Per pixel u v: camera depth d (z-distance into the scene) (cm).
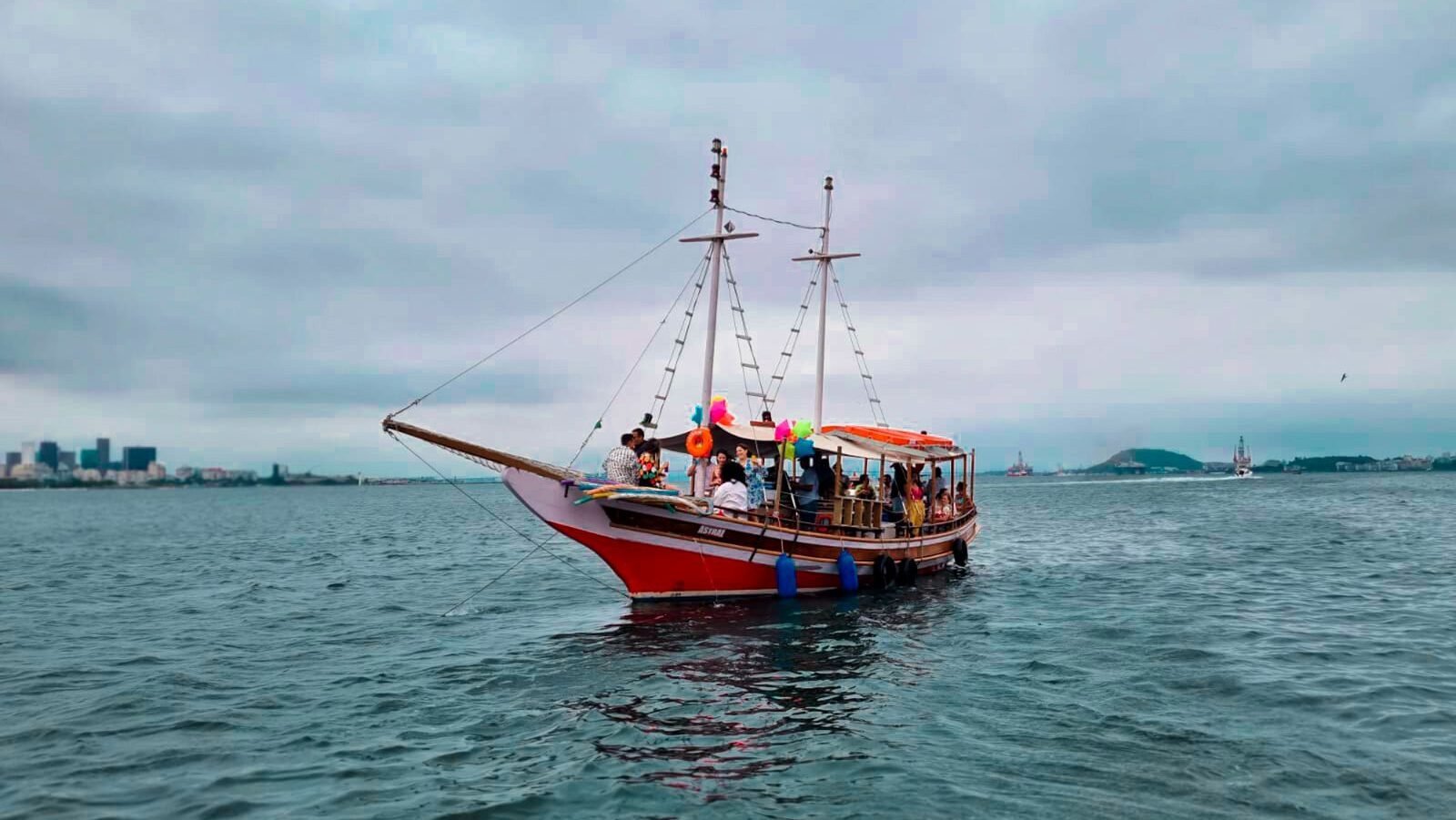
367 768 1116
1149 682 1495
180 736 1261
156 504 17338
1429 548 3975
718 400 2439
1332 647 1775
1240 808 955
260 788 1051
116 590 3005
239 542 5553
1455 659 1662
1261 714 1298
